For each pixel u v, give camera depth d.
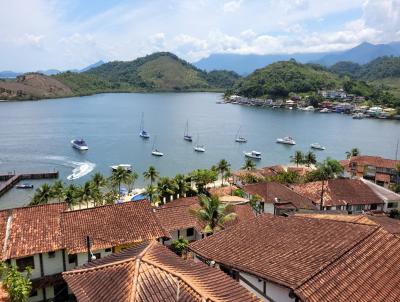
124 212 47.66
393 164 117.94
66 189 89.06
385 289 23.30
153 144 191.50
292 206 72.25
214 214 47.56
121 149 178.25
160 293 19.23
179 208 59.28
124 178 104.12
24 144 184.75
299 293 21.88
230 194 86.06
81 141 177.62
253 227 33.34
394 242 27.88
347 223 30.02
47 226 44.41
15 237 42.19
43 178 129.38
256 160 168.25
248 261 27.52
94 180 98.88
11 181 120.00
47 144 185.62
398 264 25.80
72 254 42.16
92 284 21.27
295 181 102.88
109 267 21.97
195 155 171.00
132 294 18.97
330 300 21.66
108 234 44.28
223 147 190.62
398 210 79.00
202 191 94.25
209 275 22.45
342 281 23.17
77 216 45.94
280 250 27.94
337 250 25.97
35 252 40.88
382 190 85.56
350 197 81.50
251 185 84.19
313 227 30.58
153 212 48.66
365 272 24.30
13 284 34.78
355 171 122.50
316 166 136.38
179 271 21.41
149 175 106.12
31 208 46.69
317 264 24.52
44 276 42.28
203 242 32.41
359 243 26.84
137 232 45.22
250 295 21.41
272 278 24.28
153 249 23.91
